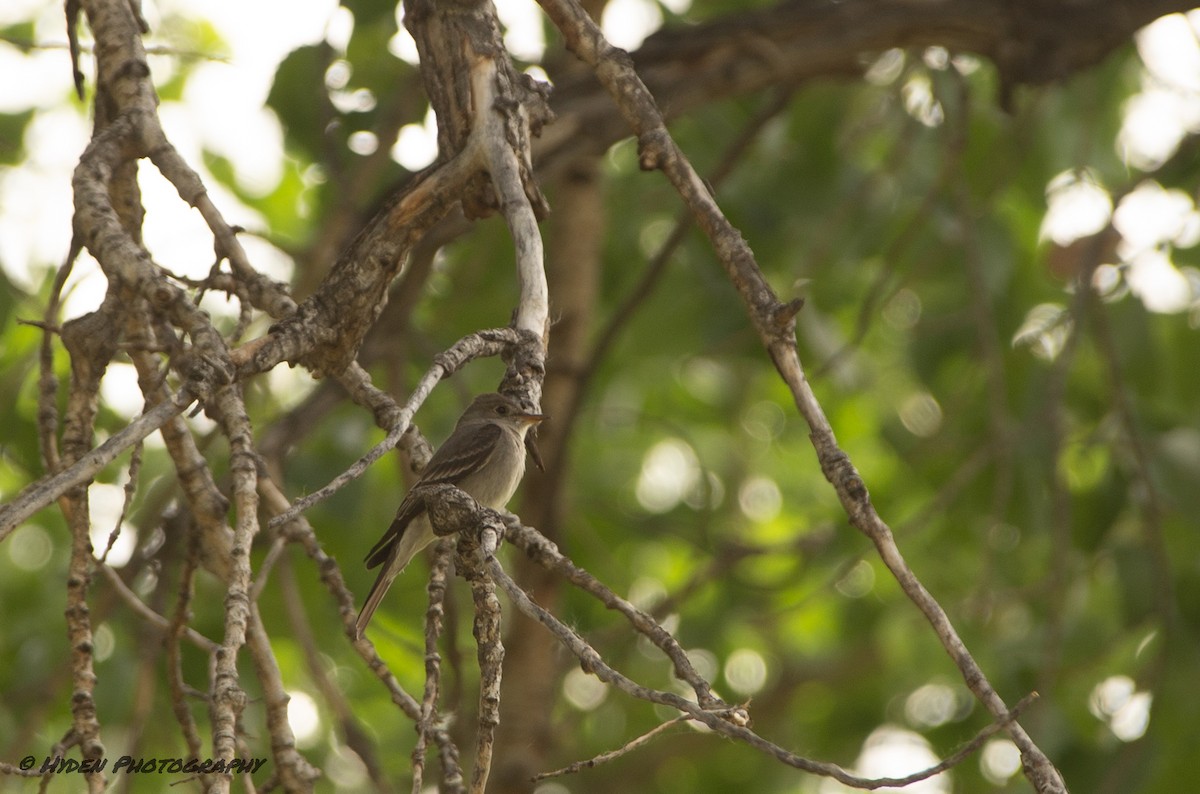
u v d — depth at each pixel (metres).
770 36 10.74
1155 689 10.65
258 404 12.51
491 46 6.71
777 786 19.86
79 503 6.01
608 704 18.03
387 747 16.34
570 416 12.34
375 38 11.19
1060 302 14.22
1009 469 11.17
